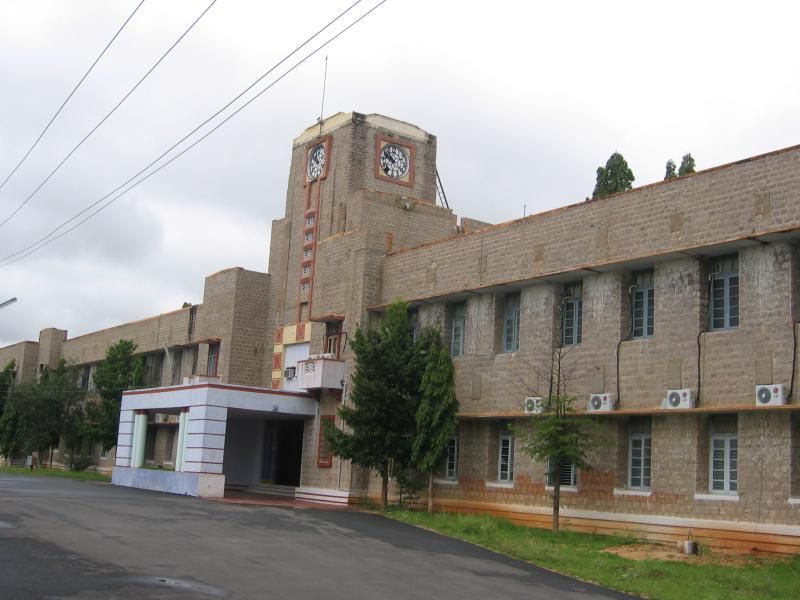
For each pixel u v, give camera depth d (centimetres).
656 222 2581
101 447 5759
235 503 3052
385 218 3906
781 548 2158
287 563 1730
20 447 6312
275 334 4331
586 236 2784
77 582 1405
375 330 3231
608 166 4069
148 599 1320
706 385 2391
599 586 1748
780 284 2266
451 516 2844
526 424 2891
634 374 2581
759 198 2325
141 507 2594
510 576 1772
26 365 7100
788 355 2217
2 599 1253
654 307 2575
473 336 3162
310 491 3662
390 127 4225
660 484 2469
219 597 1377
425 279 3378
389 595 1489
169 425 5109
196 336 4931
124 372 5466
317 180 4228
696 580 1828
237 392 3588
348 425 3259
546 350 2866
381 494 3397
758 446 2253
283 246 4406
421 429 3053
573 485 2744
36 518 2155
